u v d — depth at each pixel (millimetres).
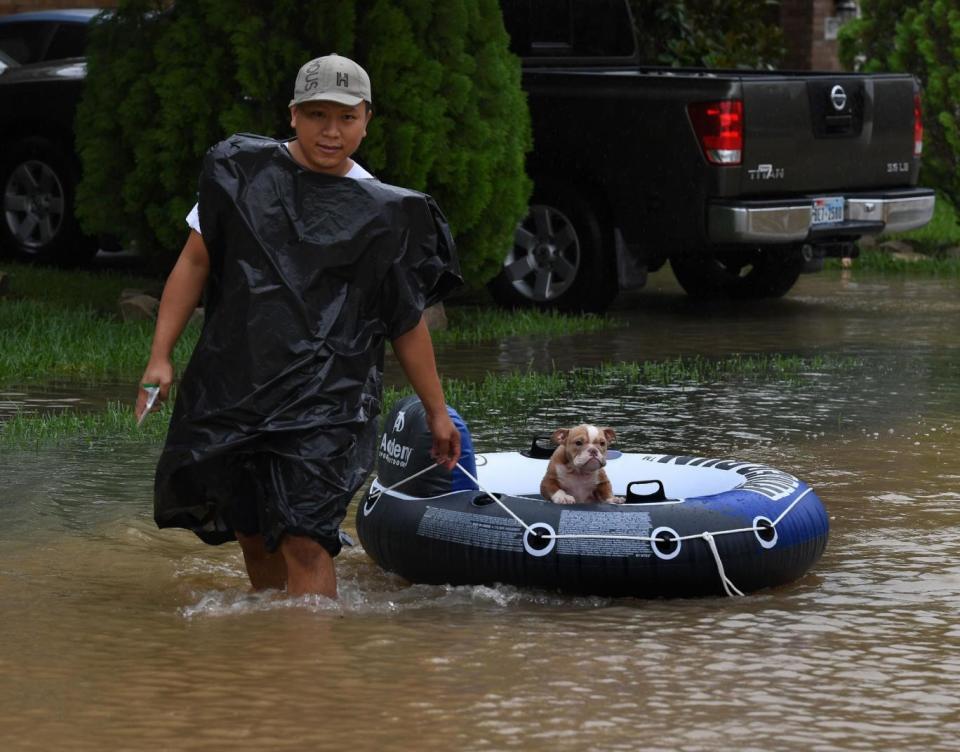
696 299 33750
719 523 12453
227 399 11641
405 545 12922
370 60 26734
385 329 12000
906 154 30875
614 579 12312
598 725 9469
